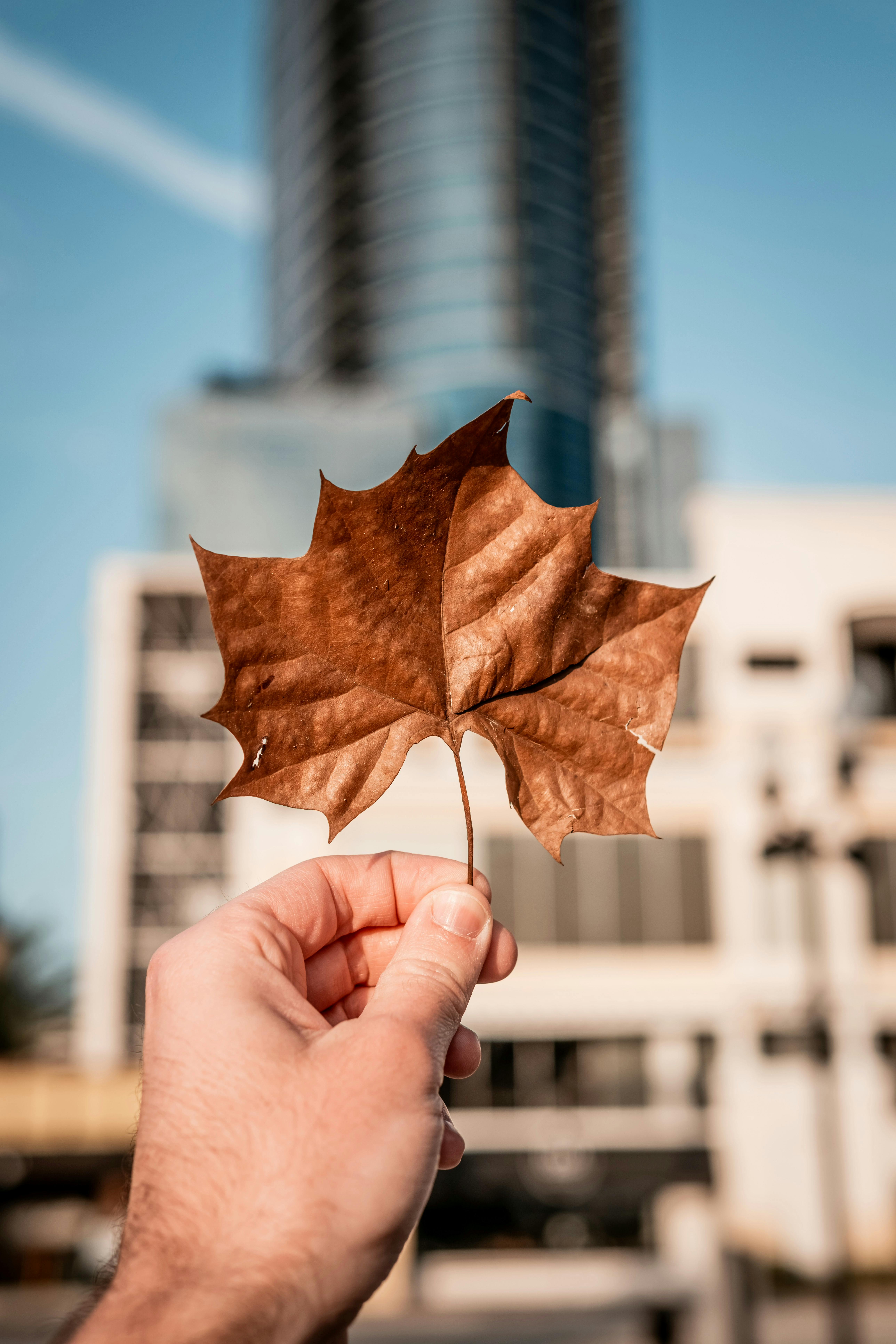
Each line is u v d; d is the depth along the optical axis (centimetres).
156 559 2900
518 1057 1870
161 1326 91
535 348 5125
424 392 5062
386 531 113
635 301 6034
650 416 5412
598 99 6297
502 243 5250
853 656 1961
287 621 110
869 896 1819
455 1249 1895
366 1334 1476
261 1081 114
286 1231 102
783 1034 1784
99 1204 1880
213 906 2797
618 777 113
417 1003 125
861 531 2019
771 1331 1420
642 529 5166
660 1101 1825
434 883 166
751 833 1862
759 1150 1762
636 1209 1952
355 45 5878
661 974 1839
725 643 1955
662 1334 910
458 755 113
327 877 164
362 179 5638
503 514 116
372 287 5403
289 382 5725
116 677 2814
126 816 2755
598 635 116
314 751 109
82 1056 2578
